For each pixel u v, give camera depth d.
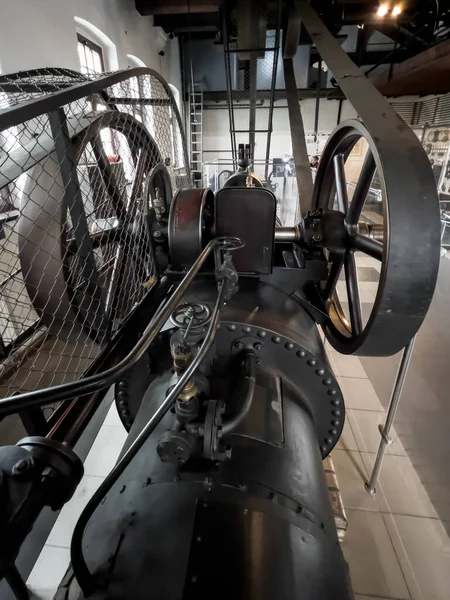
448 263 2.77
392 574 1.36
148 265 1.92
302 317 1.16
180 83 7.16
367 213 3.41
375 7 3.91
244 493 0.62
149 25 5.26
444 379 1.96
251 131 3.48
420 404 1.99
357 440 1.96
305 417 0.92
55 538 1.47
